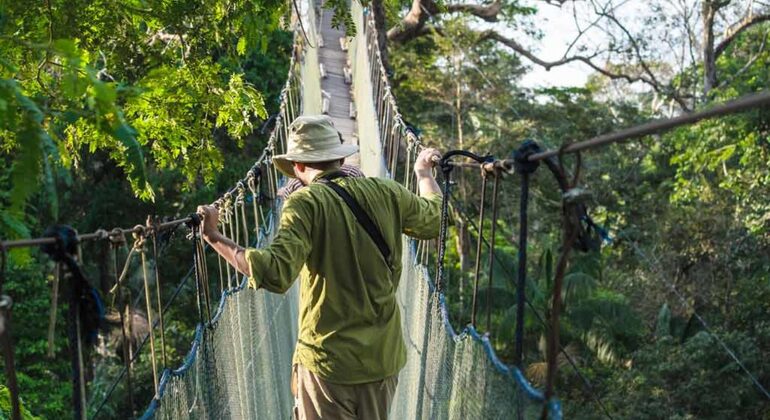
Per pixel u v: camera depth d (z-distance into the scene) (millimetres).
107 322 2121
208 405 3291
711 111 1450
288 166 3660
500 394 2404
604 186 22250
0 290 1908
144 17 5734
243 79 6984
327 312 3260
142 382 17281
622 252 21203
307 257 3252
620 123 25094
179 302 18156
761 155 15766
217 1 5750
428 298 3984
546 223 22828
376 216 3285
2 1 4523
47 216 16781
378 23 17453
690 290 18469
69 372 16656
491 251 2607
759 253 17953
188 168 6270
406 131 5512
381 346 3275
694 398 14953
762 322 15875
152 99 5703
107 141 5629
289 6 6602
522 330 2117
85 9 5098
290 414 5859
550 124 24844
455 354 3189
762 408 14734
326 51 15953
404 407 4586
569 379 17328
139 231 2686
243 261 3131
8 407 5078
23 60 4566
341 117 12977
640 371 15969
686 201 19750
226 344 3723
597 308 17969
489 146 23547
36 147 2383
